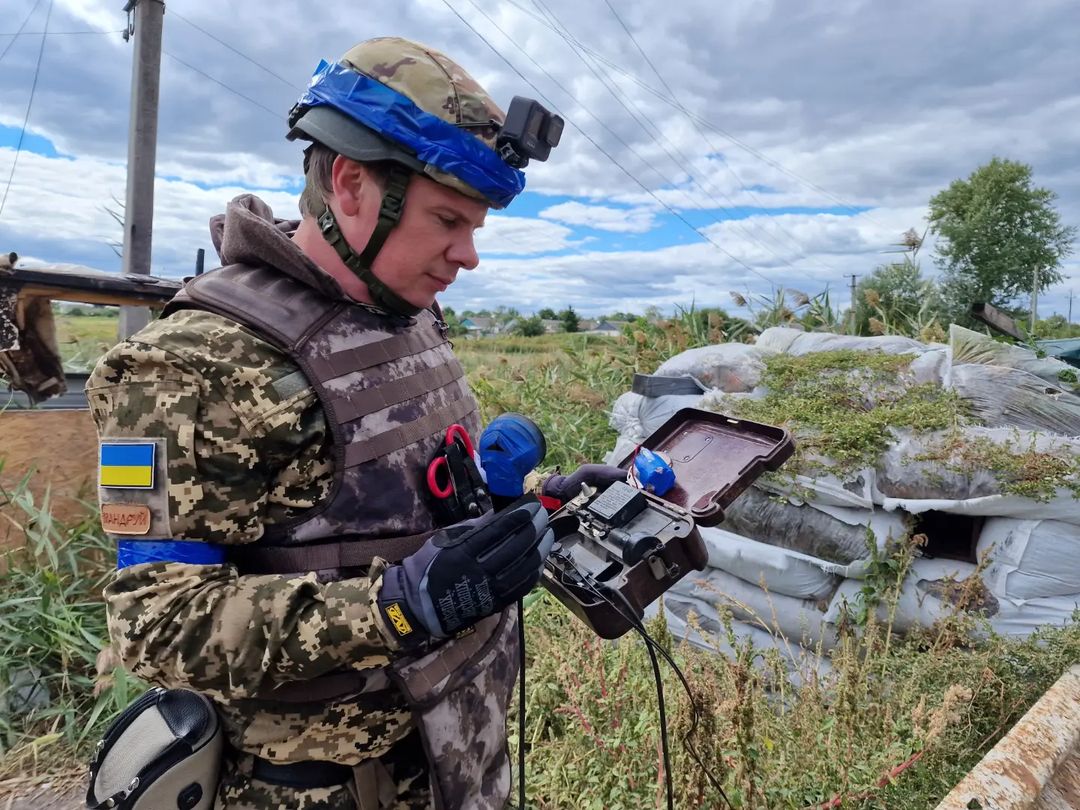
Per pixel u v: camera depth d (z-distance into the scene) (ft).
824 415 9.74
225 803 3.37
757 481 9.48
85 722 9.39
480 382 17.95
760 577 9.33
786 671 8.55
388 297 3.42
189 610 2.77
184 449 2.77
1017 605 8.13
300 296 3.22
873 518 8.82
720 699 7.02
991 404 9.20
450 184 3.12
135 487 2.76
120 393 2.84
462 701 3.52
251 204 3.83
